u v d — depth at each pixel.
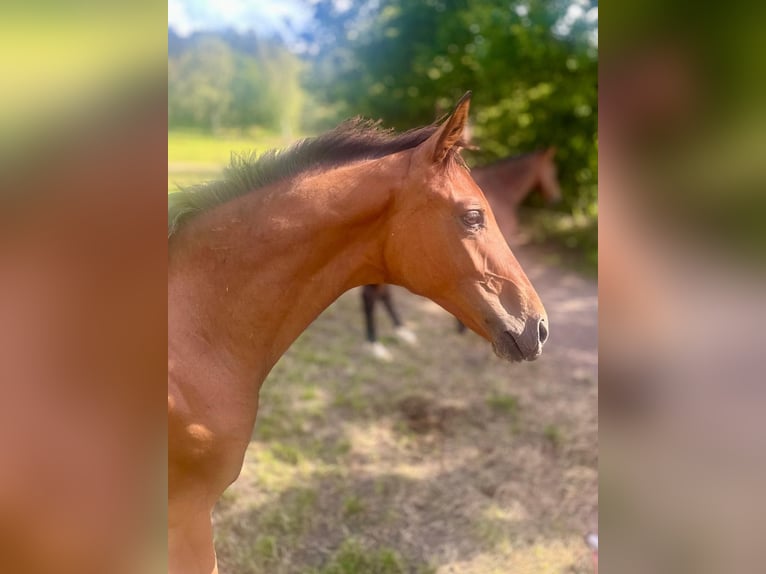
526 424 3.72
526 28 8.23
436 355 4.84
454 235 1.51
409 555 2.59
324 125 11.46
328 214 1.50
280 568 2.49
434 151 1.49
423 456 3.35
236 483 3.00
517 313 1.57
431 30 9.34
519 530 2.77
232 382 1.49
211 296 1.47
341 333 5.29
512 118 9.02
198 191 1.52
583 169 8.76
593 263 7.58
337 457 3.29
